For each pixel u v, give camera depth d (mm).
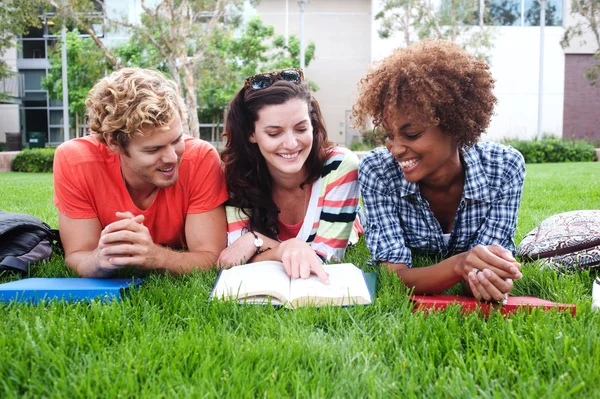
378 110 2117
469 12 17141
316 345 1625
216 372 1461
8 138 21328
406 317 1850
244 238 2631
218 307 1955
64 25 14188
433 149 2066
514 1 20672
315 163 2662
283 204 2799
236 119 2600
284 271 2248
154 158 2229
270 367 1490
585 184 7359
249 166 2672
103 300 2074
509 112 20906
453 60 2031
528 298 2041
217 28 14523
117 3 19922
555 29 20781
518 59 20719
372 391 1366
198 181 2607
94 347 1630
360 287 2062
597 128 21344
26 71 23438
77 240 2553
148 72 2281
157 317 1860
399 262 2363
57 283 2227
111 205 2578
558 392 1323
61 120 23547
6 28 15555
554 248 2561
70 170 2506
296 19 21406
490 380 1432
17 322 1817
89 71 17312
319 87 21844
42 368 1509
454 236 2508
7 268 2570
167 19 14133
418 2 17422
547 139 18344
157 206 2641
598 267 2484
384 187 2451
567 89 21219
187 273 2449
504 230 2393
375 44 20547
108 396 1350
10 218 2713
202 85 15422
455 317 1869
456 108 2029
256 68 19906
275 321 1833
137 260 2283
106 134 2232
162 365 1504
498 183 2367
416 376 1456
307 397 1342
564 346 1570
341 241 2693
